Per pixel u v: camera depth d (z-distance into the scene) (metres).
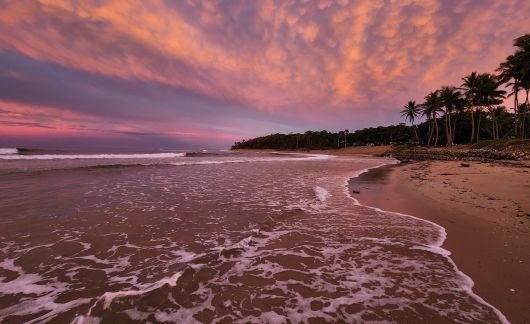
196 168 21.70
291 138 127.44
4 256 4.80
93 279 4.09
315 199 9.67
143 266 4.52
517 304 3.39
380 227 6.49
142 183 12.96
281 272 4.31
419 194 10.52
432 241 5.54
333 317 3.21
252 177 16.06
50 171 16.73
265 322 3.13
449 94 52.34
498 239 5.48
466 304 3.41
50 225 6.46
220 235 5.98
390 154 56.06
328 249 5.21
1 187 11.11
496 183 10.95
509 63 33.72
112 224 6.62
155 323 3.07
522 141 30.70
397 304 3.44
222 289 3.80
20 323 3.08
